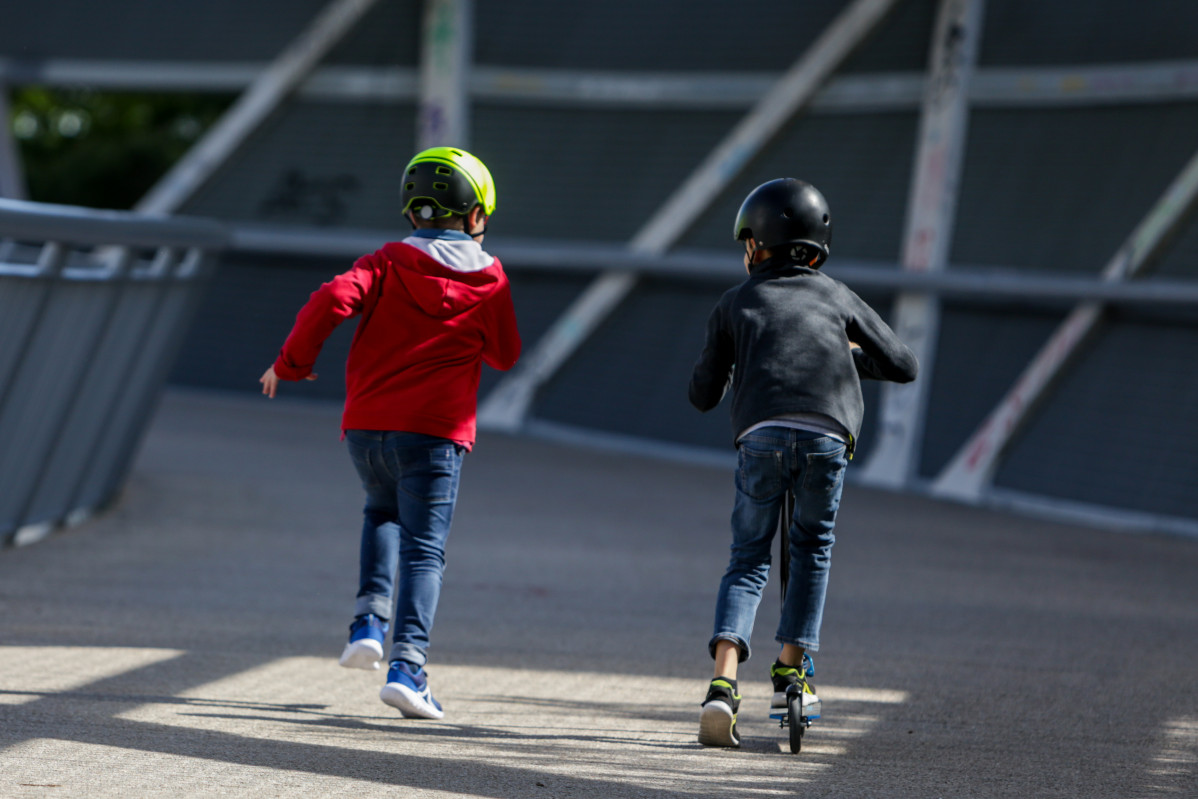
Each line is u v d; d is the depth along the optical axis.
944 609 21.50
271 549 23.92
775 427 11.95
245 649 15.69
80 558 21.84
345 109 63.94
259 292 61.59
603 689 14.54
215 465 36.00
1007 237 49.22
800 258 12.73
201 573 21.08
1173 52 47.72
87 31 68.50
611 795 10.30
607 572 23.56
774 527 12.38
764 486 12.10
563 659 16.08
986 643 18.55
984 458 45.22
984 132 51.47
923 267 50.19
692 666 16.02
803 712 12.23
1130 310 45.34
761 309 12.32
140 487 30.75
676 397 52.44
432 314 12.69
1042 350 46.62
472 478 38.28
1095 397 44.62
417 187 12.95
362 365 12.84
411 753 11.34
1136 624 21.00
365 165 62.75
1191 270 44.16
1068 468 43.62
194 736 11.54
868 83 54.84
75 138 117.94
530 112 61.84
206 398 58.56
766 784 10.84
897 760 11.86
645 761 11.44
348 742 11.62
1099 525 40.28
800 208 12.49
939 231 50.44
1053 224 48.38
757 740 12.50
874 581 24.30
